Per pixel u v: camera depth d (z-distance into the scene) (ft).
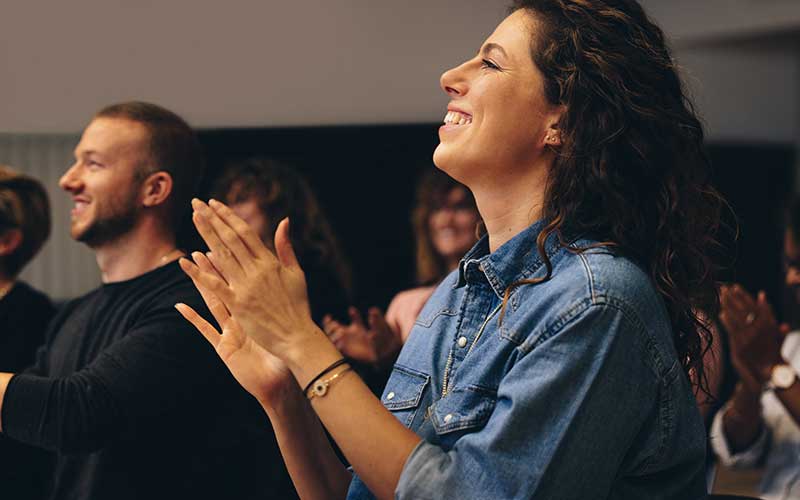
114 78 11.64
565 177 4.20
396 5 11.93
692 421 4.19
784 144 15.90
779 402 8.98
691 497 4.30
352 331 9.66
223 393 7.06
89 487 6.80
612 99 4.17
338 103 11.86
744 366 9.05
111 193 7.39
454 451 3.88
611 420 3.80
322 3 11.81
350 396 4.00
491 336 4.20
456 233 10.80
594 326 3.82
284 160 10.87
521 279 4.24
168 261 7.45
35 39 11.50
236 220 4.20
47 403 6.51
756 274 14.87
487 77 4.32
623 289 3.89
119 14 11.64
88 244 7.55
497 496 3.73
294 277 4.22
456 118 4.48
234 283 4.16
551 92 4.26
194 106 11.73
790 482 8.90
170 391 6.74
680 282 4.27
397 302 10.77
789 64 16.16
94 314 7.40
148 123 7.57
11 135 11.43
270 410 4.76
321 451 4.92
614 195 4.13
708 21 14.52
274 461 7.22
